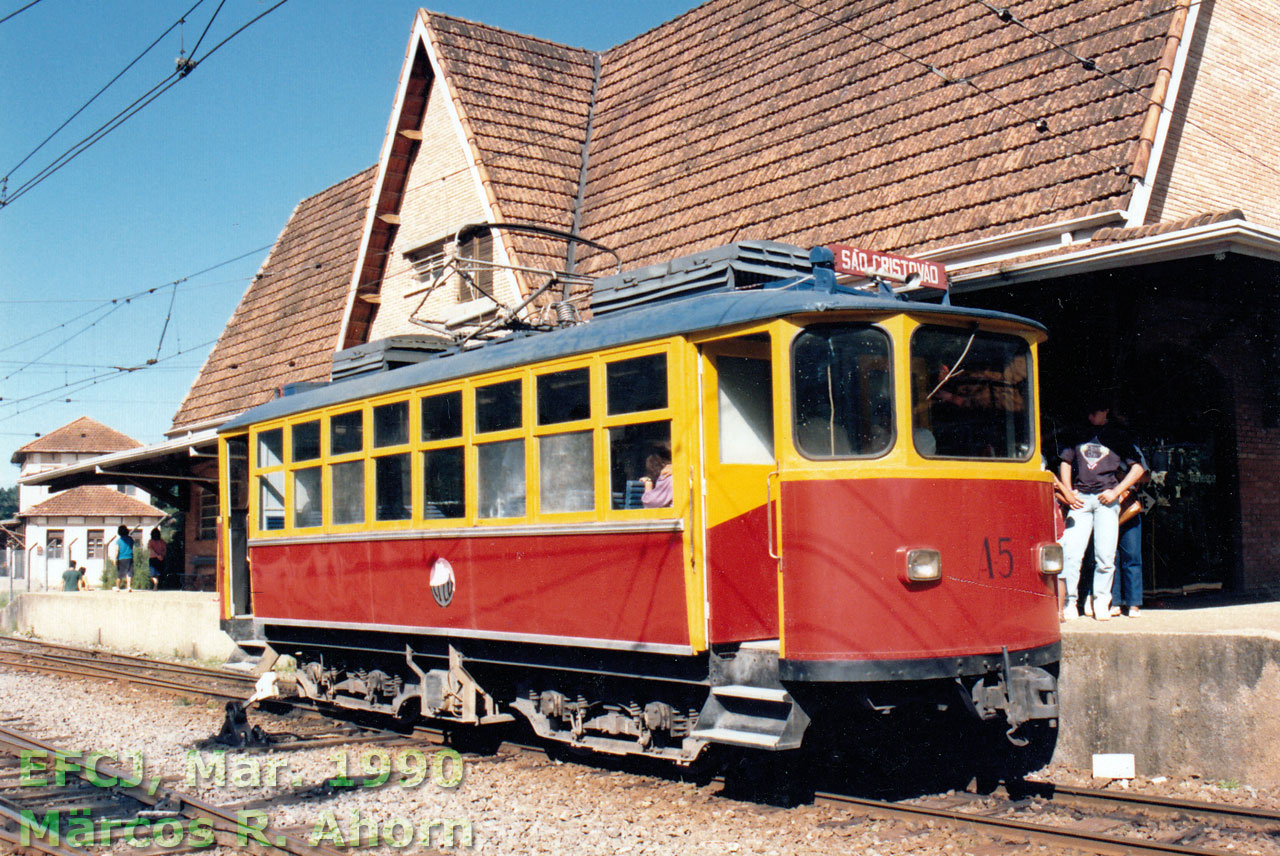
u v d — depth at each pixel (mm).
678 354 7434
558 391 8320
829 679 6855
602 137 18406
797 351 7105
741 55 17125
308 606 11055
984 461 7398
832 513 6988
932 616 6973
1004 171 11547
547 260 16297
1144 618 8984
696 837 6703
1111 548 9125
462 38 18828
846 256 7883
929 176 12289
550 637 8250
